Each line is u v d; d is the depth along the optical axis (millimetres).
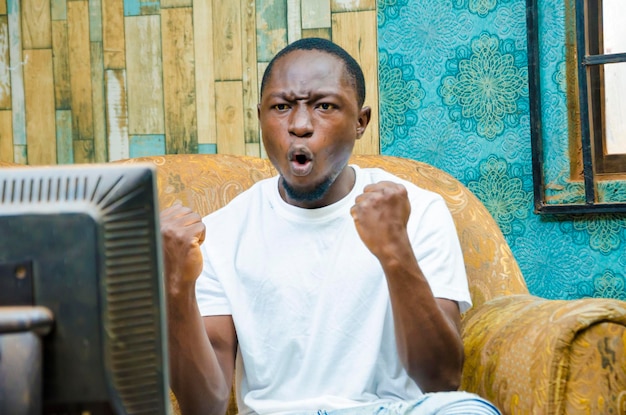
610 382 1229
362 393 1409
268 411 1410
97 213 730
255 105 2443
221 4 2449
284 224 1521
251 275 1495
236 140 2465
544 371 1237
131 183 741
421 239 1489
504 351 1388
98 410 744
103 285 728
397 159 2000
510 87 2316
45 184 737
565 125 2250
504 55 2316
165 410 759
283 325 1455
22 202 732
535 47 2252
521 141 2316
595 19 2250
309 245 1494
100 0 2506
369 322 1440
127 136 2514
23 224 726
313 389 1425
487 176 2342
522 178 2318
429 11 2357
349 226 1497
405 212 1325
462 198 1884
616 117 2242
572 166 2254
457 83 2350
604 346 1231
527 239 2324
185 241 1235
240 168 1938
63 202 731
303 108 1429
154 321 748
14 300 724
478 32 2330
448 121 2361
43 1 2527
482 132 2340
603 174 2248
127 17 2496
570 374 1228
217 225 1576
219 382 1391
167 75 2488
